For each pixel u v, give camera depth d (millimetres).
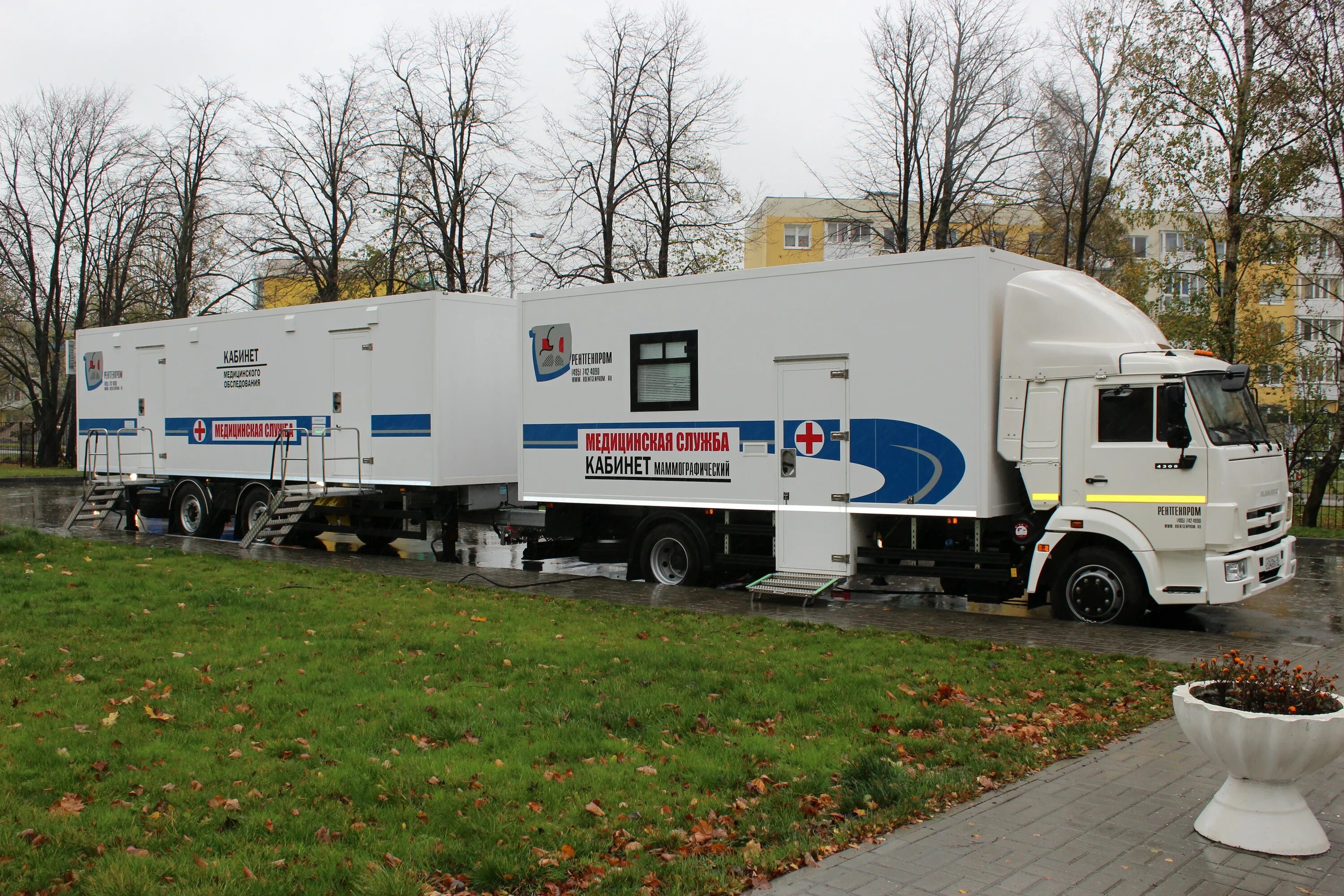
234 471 17359
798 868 4262
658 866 4188
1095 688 7359
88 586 11273
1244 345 19938
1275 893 4055
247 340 17031
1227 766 4566
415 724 6145
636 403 12750
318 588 11727
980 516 10375
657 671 7633
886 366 10930
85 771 5195
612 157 26547
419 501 15133
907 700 6914
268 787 5016
